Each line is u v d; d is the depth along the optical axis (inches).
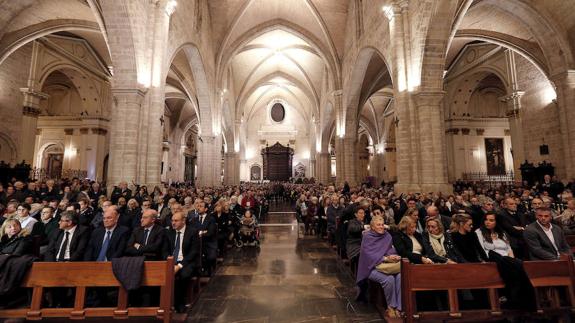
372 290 167.2
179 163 1258.0
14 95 588.4
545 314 122.9
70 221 158.7
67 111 855.1
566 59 458.3
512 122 640.4
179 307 153.6
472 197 331.6
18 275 122.6
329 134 1141.1
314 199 415.5
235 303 169.0
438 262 150.8
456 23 401.7
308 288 193.9
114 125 344.5
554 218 222.4
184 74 810.8
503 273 124.1
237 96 1185.4
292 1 774.5
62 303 150.1
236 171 1178.0
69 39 663.8
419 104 380.8
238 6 746.2
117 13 325.1
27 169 510.3
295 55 1064.2
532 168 543.2
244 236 327.6
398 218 282.5
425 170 369.7
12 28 476.4
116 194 293.9
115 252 156.3
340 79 804.6
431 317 122.1
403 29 410.6
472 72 741.3
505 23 547.5
